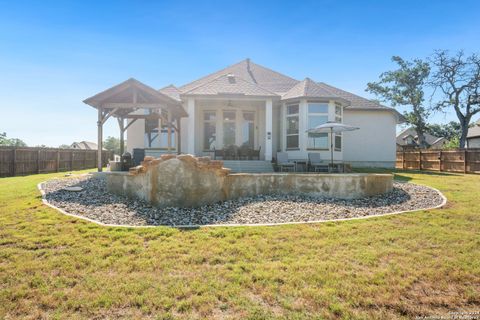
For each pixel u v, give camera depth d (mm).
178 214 6980
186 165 7602
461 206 7504
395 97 29828
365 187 8984
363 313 2941
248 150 15680
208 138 17469
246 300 3170
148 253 4434
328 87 22000
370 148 20141
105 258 4273
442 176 14594
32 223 5848
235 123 17500
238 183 8703
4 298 3215
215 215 6926
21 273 3777
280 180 9094
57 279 3629
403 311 2982
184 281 3584
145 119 17406
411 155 22969
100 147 12320
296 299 3189
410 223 6031
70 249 4574
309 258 4262
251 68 22297
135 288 3410
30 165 18547
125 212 7062
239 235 5266
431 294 3291
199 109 17266
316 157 14641
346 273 3754
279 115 17172
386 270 3830
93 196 8680
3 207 7156
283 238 5145
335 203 8156
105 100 12445
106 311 2996
